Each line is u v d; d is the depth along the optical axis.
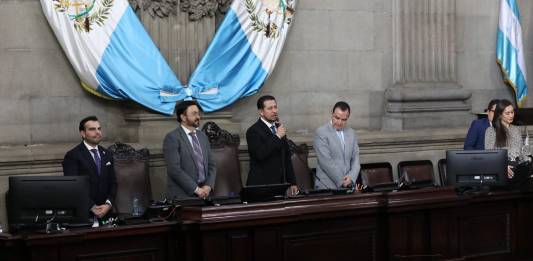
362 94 10.56
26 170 8.24
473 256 7.67
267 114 7.98
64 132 8.84
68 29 8.70
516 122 10.67
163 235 6.32
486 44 11.38
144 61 9.04
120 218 6.43
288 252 6.66
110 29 8.88
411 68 10.78
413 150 10.52
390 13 10.73
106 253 6.05
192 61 9.40
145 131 8.99
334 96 10.38
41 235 5.73
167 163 7.80
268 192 6.67
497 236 7.87
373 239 7.14
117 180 8.05
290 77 10.12
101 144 8.91
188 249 6.30
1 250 5.83
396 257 7.16
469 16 11.26
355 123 10.52
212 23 9.52
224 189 8.68
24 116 8.64
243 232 6.43
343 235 6.97
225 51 9.49
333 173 8.34
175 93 9.19
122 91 8.91
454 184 7.81
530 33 11.70
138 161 8.25
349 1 10.45
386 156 10.36
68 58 8.74
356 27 10.50
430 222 7.35
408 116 10.57
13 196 6.04
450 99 10.88
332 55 10.36
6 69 8.54
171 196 7.81
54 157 8.35
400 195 7.14
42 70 8.72
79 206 6.09
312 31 10.25
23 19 8.62
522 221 8.02
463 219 7.61
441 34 10.95
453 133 10.70
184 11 9.34
